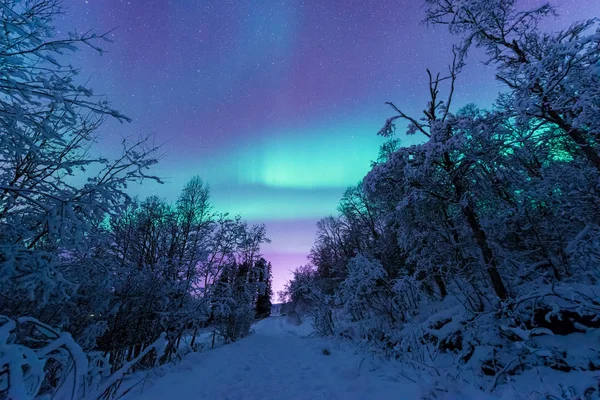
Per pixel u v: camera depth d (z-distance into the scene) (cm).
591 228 593
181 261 897
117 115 332
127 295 606
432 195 748
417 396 392
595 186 607
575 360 398
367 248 1844
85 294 513
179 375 534
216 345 1248
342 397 420
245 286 1409
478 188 717
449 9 700
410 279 900
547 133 580
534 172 744
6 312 375
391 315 938
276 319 3472
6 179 346
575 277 661
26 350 170
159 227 1033
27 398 151
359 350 781
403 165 733
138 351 695
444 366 526
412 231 927
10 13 248
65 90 311
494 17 618
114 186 395
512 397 329
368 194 828
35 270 311
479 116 609
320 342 1096
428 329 673
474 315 597
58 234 312
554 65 482
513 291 674
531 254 837
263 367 658
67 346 201
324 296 1465
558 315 460
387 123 813
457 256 827
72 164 395
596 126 487
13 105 286
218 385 490
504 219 775
